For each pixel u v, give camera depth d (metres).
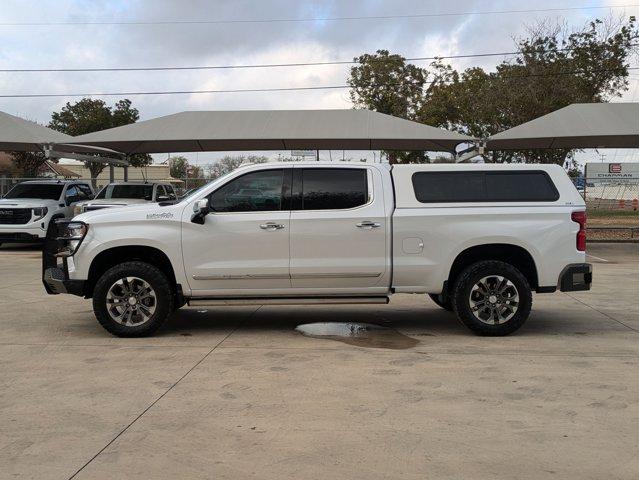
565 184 7.37
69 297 10.23
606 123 17.92
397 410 4.81
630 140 19.91
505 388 5.35
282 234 7.11
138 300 7.21
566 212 7.21
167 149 23.11
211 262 7.12
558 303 9.75
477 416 4.69
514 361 6.21
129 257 7.46
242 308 9.34
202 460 3.94
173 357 6.40
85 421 4.61
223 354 6.52
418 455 4.00
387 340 7.18
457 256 7.29
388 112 41.44
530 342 7.06
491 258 7.46
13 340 7.17
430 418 4.64
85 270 7.14
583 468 3.81
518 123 30.48
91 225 7.10
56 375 5.77
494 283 7.24
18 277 12.70
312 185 7.24
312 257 7.14
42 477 3.71
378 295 7.31
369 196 7.22
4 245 20.61
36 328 7.82
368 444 4.18
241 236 7.11
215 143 21.73
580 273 7.21
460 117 36.28
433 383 5.49
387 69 41.09
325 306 9.54
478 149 19.03
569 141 20.38
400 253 7.17
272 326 8.00
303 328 7.88
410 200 7.23
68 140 20.00
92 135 19.88
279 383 5.49
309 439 4.26
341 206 7.20
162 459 3.96
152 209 7.20
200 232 7.10
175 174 62.06
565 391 5.27
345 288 7.25
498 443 4.19
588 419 4.62
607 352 6.60
